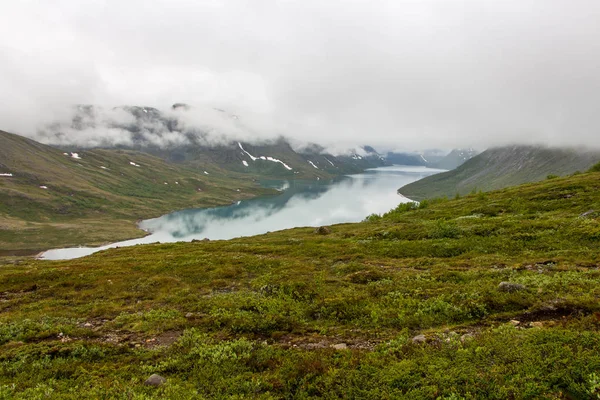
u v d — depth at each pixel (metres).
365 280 23.64
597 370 9.02
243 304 20.38
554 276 18.14
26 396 11.31
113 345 15.69
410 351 11.81
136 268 34.41
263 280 26.20
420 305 17.00
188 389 11.24
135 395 10.75
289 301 20.53
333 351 13.01
